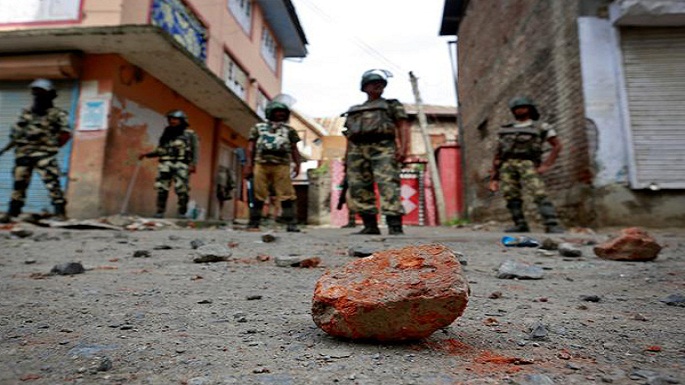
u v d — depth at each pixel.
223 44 10.05
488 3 10.52
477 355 0.89
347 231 6.07
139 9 6.80
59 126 5.57
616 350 0.92
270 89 14.16
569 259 2.62
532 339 1.01
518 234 4.93
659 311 1.33
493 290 1.71
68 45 6.61
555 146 5.25
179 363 0.83
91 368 0.80
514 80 8.66
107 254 2.81
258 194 5.21
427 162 14.15
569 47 6.13
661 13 5.33
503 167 5.46
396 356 0.88
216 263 2.45
